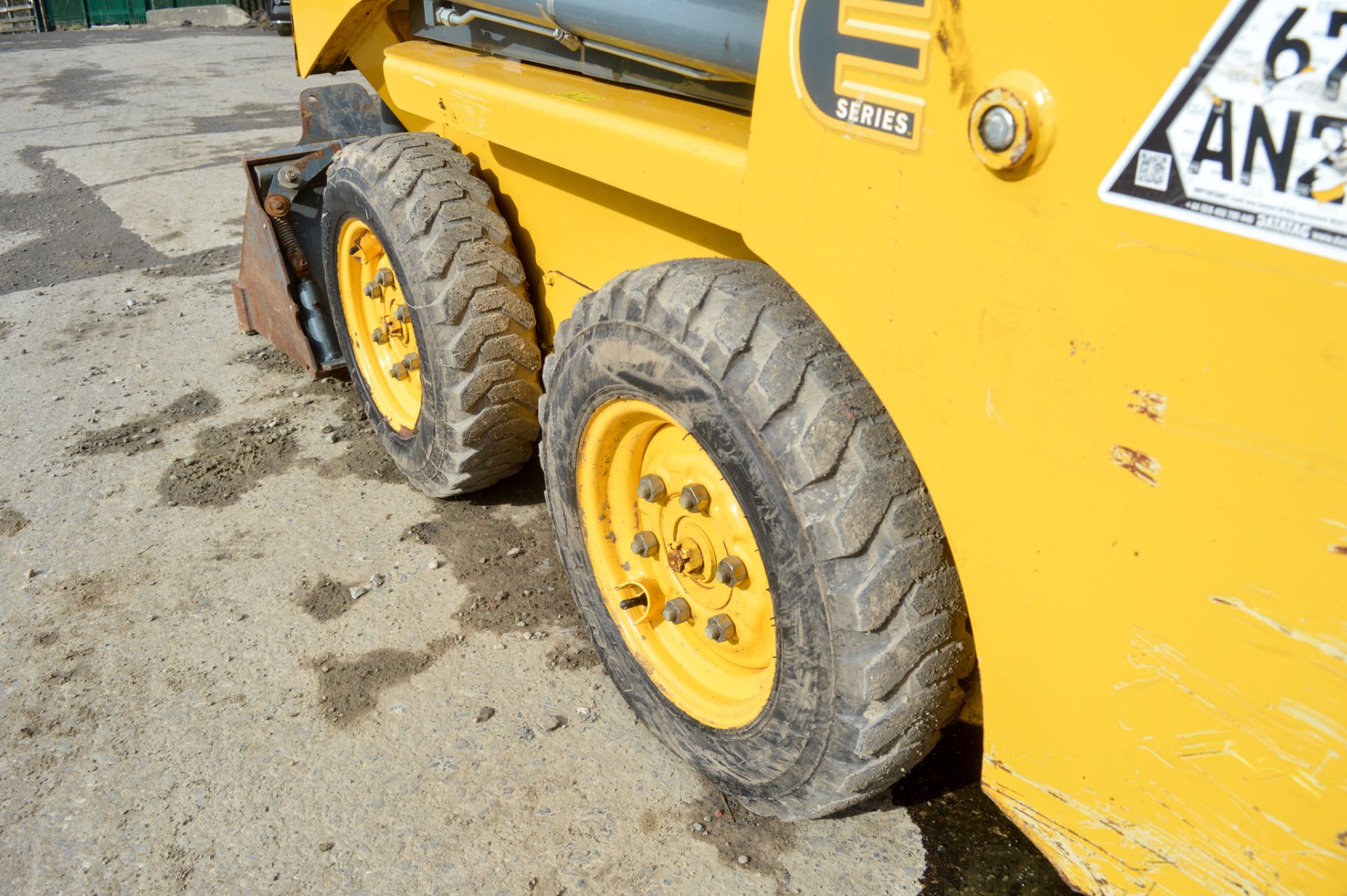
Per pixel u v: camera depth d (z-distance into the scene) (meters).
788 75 1.50
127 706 2.49
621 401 1.99
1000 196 1.25
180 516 3.30
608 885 2.00
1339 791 1.13
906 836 2.12
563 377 2.15
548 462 2.33
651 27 1.93
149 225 6.44
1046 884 2.00
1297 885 1.22
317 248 3.76
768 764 1.90
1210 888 1.32
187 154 8.30
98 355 4.52
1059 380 1.25
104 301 5.17
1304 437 1.05
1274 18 0.97
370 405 3.46
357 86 3.84
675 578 2.20
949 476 1.44
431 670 2.61
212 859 2.07
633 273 1.96
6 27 19.58
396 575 2.99
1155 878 1.38
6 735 2.40
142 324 4.86
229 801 2.21
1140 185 1.11
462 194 2.75
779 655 1.78
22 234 6.31
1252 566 1.13
